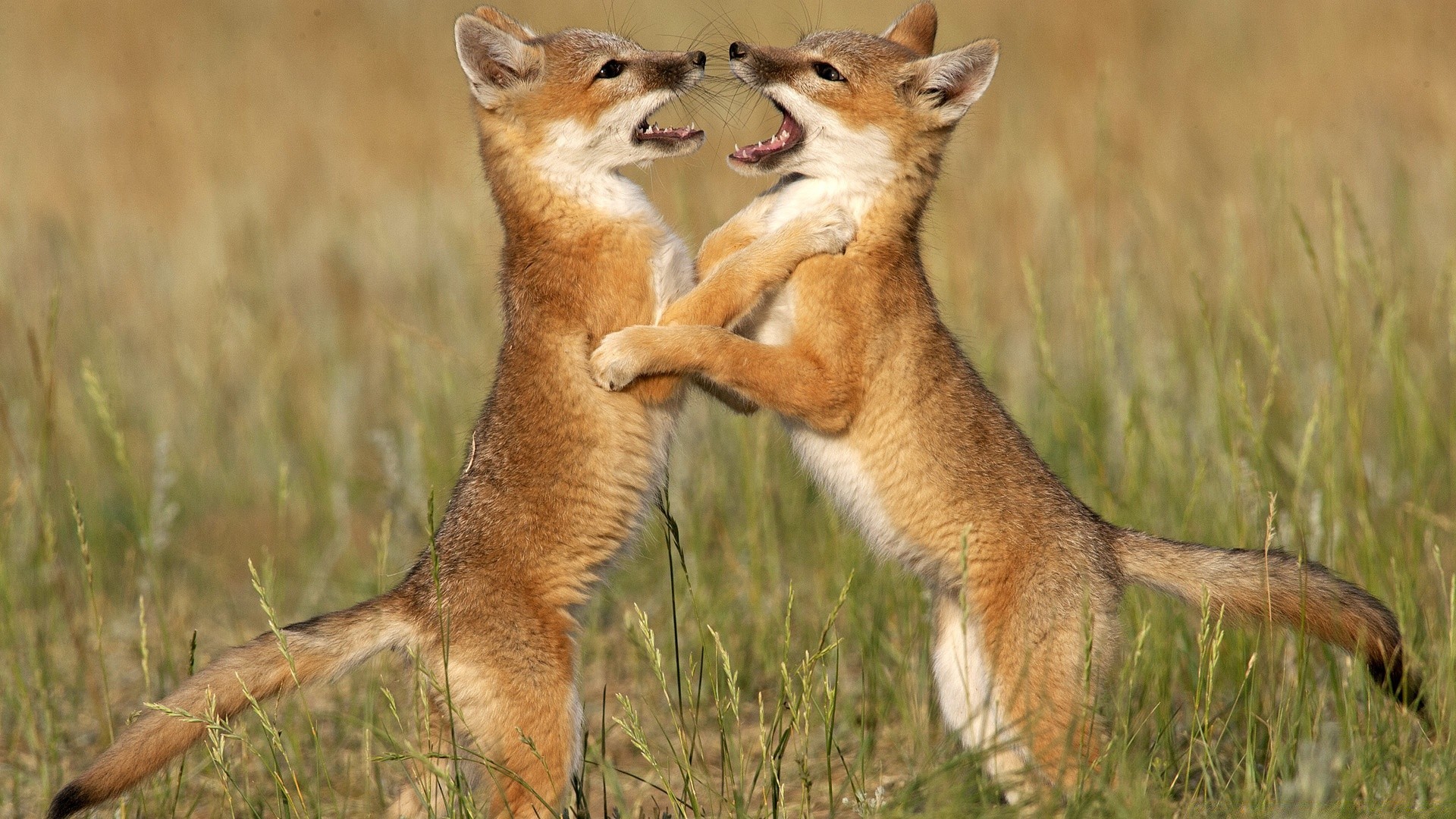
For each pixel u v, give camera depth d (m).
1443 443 11.98
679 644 11.45
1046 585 8.59
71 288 17.89
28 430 14.22
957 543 8.84
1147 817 7.18
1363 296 13.84
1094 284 13.49
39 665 10.65
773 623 11.22
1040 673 8.44
